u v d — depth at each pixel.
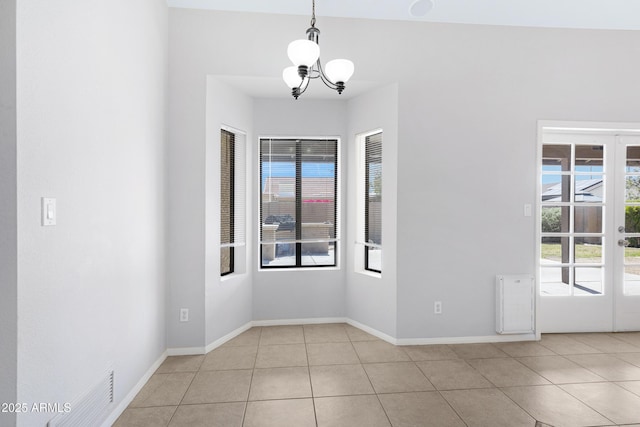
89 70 1.70
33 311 1.33
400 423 1.97
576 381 2.46
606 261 3.41
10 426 1.24
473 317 3.17
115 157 1.96
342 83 2.13
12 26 1.23
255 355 2.87
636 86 3.28
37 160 1.35
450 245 3.14
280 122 3.60
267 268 3.69
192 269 2.88
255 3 2.84
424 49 3.08
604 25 3.18
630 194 3.46
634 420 2.01
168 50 2.83
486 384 2.41
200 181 2.88
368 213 3.58
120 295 2.04
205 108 2.88
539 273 3.22
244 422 1.98
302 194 3.71
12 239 1.25
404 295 3.10
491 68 3.14
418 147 3.09
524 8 2.95
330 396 2.25
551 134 3.37
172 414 2.05
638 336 3.33
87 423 1.70
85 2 1.66
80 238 1.63
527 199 3.21
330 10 2.93
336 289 3.70
